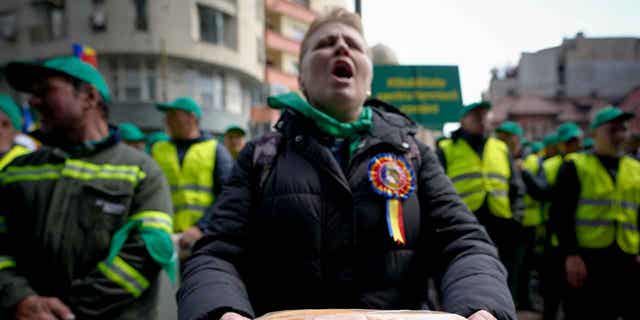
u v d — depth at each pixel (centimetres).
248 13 2172
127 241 152
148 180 163
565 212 294
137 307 148
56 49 1816
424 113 484
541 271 417
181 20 1869
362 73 113
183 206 340
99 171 157
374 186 101
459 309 79
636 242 279
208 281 90
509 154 394
